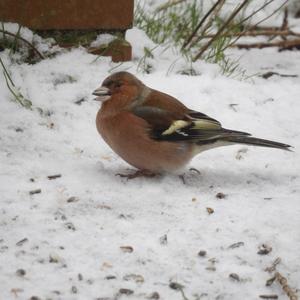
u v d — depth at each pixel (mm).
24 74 13125
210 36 15539
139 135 10578
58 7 13461
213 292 8227
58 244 8984
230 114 13039
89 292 8070
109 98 10664
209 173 11242
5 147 11453
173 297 8086
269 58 15820
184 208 10039
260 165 11602
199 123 10820
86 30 13820
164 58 14664
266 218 9820
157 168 10844
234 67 14734
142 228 9453
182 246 9078
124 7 13742
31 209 9789
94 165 11242
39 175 10766
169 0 16844
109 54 13961
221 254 8977
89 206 9945
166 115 10719
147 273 8492
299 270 8727
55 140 11812
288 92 13969
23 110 12305
